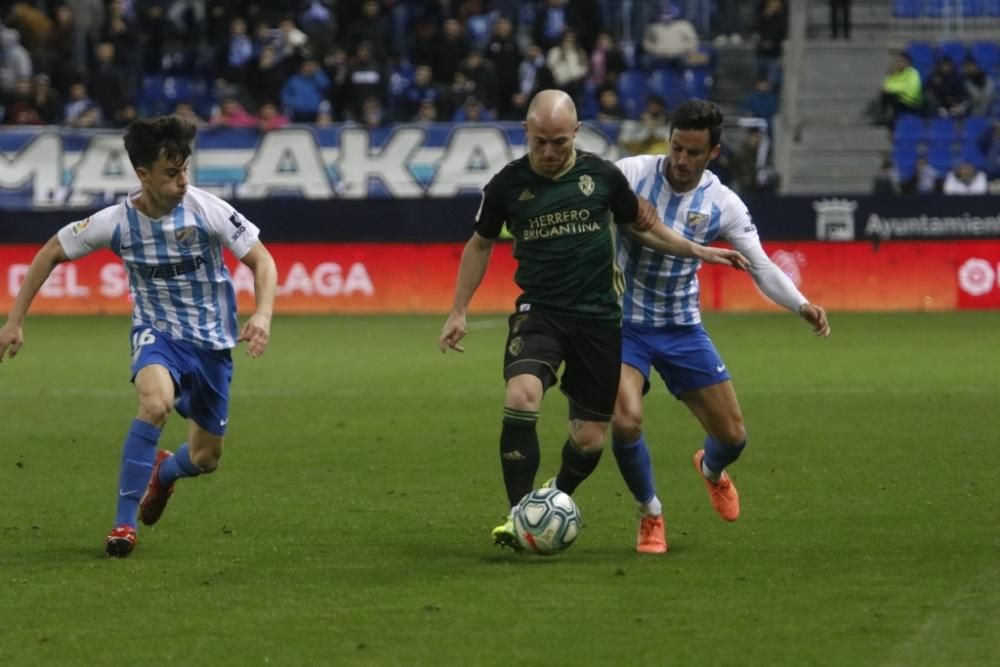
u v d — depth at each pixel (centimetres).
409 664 1953
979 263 7731
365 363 5884
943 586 2356
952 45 9681
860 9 9981
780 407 4669
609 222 2550
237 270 7919
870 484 3350
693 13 10038
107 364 5897
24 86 8694
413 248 7906
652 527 2666
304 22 9188
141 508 2825
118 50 9225
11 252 7925
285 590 2373
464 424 4394
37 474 3612
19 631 2136
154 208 2602
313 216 7906
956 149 9019
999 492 3225
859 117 9356
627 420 2606
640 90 9188
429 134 8231
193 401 2714
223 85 8894
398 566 2550
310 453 3900
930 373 5434
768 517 2984
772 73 9212
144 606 2275
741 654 1980
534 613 2206
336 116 8750
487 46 9038
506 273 7919
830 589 2342
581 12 9331
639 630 2105
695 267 2692
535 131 2456
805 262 7781
